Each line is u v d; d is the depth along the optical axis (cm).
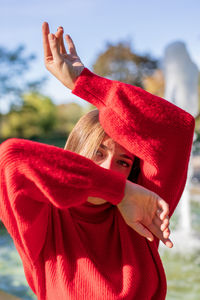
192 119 126
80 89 122
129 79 2477
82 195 110
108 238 130
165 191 127
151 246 131
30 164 106
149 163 124
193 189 880
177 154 125
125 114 120
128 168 132
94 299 118
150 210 116
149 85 2389
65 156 109
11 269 419
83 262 121
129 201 115
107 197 113
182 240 504
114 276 122
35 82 2466
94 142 128
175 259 436
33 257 119
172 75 575
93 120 131
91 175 110
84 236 127
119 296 118
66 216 128
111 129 122
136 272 123
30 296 338
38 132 3216
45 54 126
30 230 113
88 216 129
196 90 580
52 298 121
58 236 125
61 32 121
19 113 2773
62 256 122
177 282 366
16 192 106
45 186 106
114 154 128
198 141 1334
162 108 122
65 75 123
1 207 112
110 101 121
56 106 3522
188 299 323
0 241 544
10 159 106
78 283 119
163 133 122
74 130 135
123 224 129
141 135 121
